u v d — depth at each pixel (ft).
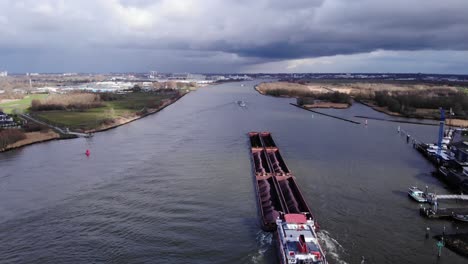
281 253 176.65
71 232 213.46
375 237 201.36
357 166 344.90
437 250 187.32
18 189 285.02
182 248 192.85
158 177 310.45
